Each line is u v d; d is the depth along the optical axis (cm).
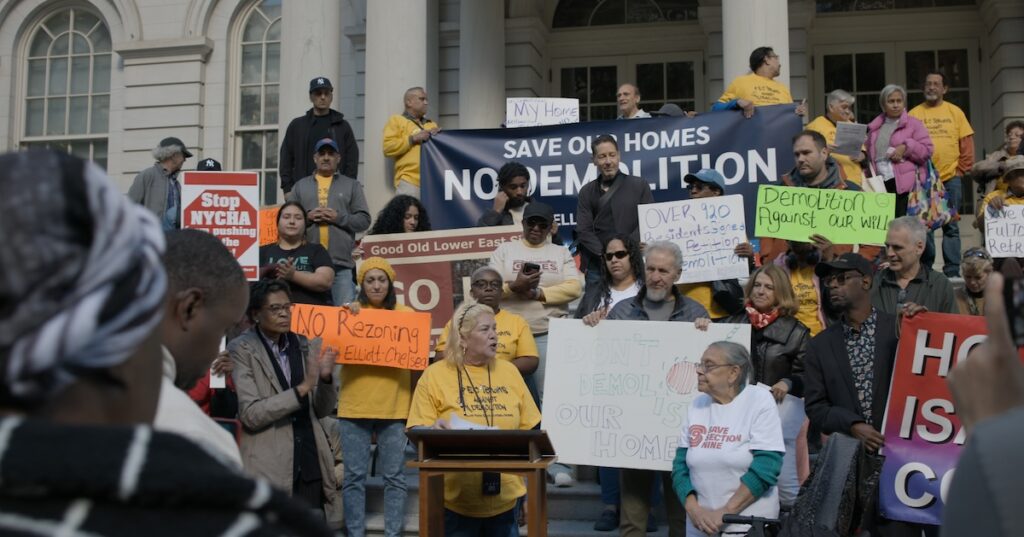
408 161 979
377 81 1023
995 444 101
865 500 448
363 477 642
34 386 91
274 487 96
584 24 1596
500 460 503
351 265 873
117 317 94
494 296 666
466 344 572
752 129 909
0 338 87
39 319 88
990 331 118
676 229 712
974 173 898
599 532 644
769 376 617
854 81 1506
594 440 602
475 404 564
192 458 92
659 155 924
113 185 101
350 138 990
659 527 662
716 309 704
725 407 523
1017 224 797
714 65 1509
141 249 99
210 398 611
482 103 1444
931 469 503
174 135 1620
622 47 1579
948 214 909
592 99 1582
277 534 94
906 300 602
